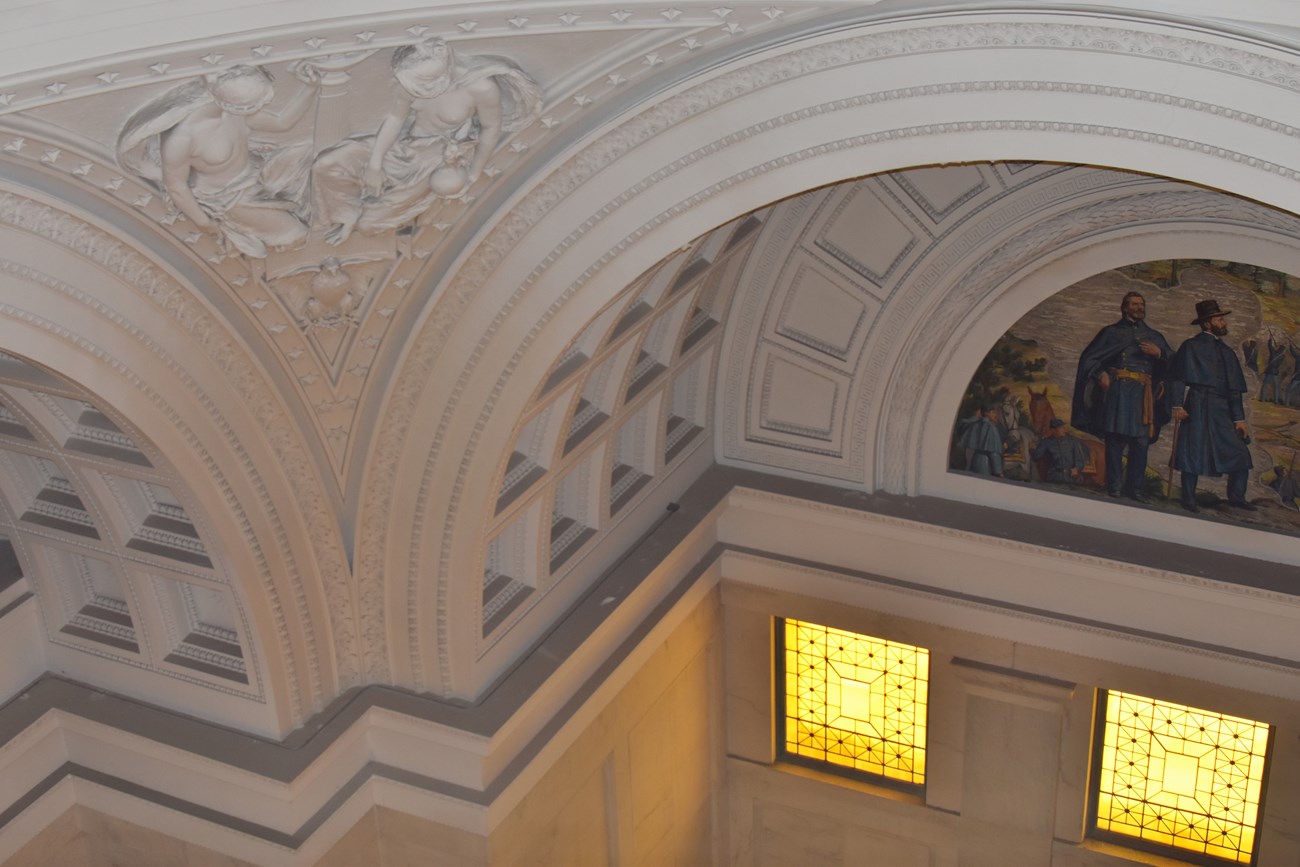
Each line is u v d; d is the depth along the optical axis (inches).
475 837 354.6
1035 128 249.0
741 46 257.8
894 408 415.8
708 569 440.1
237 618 327.0
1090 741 427.5
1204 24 224.5
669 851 459.8
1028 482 410.9
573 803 394.0
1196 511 390.9
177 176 237.5
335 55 228.7
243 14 211.2
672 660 434.9
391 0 219.0
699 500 430.6
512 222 292.5
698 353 406.0
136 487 324.2
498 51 242.7
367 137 253.3
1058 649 415.8
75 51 203.3
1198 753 420.2
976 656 429.4
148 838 357.1
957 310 393.4
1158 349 376.5
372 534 343.6
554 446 348.5
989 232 378.3
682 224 285.3
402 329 310.7
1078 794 433.7
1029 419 402.9
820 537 438.0
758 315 420.5
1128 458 394.0
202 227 252.7
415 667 356.8
